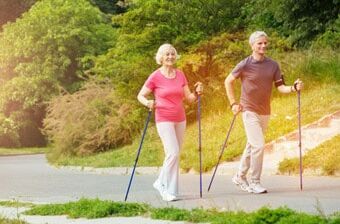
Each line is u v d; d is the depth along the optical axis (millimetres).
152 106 10477
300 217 7230
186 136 18062
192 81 19969
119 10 48000
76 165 20609
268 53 20266
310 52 19906
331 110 16031
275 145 15016
